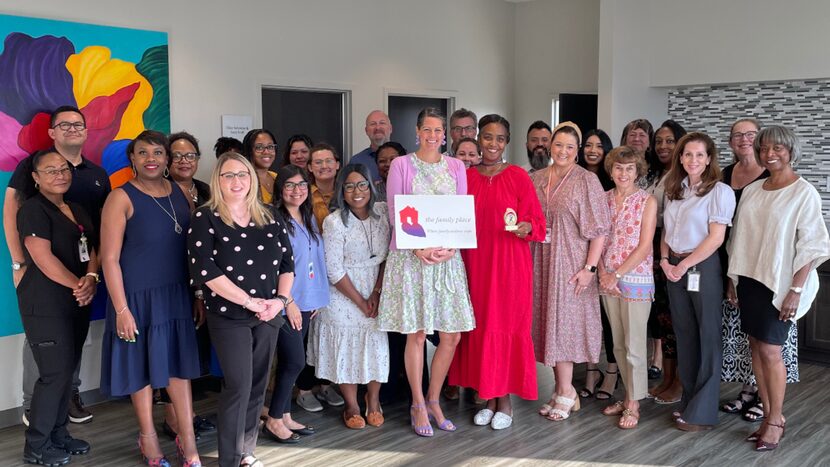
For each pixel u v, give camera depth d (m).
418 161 3.92
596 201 4.09
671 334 4.54
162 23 5.00
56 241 3.59
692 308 4.08
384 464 3.68
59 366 3.62
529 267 4.10
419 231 3.84
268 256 3.40
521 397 4.32
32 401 3.66
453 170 3.95
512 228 3.93
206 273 3.25
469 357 4.16
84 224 3.76
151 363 3.47
